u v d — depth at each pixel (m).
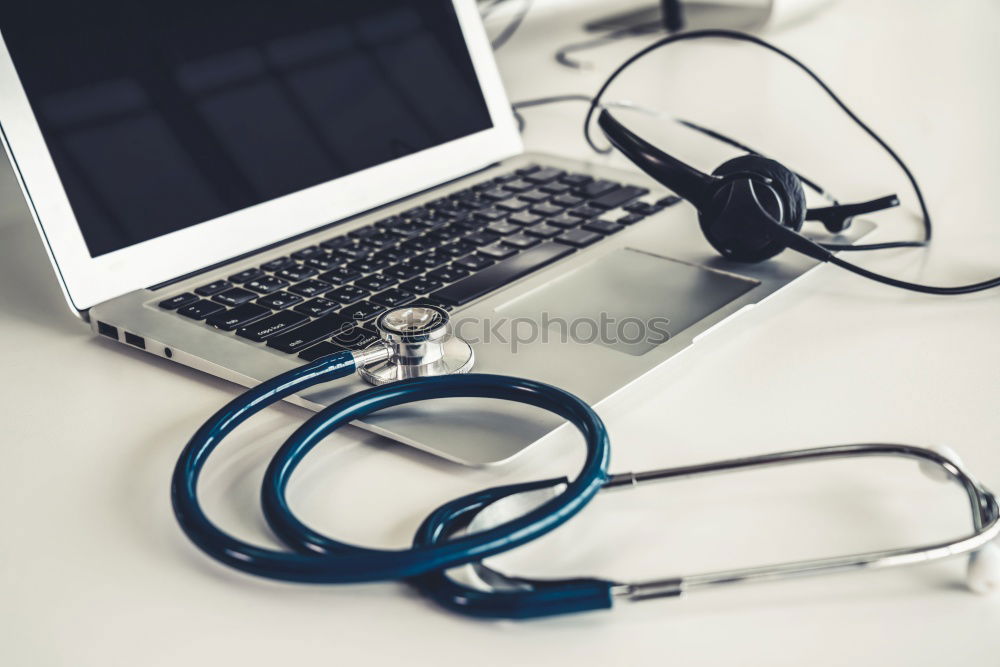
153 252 0.66
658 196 0.82
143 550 0.42
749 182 0.65
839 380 0.54
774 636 0.35
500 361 0.55
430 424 0.49
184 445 0.50
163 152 0.69
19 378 0.57
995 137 0.96
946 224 0.76
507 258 0.70
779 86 1.17
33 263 0.75
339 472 0.47
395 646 0.36
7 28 0.63
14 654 0.36
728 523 0.42
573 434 0.49
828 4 1.59
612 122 0.73
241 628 0.37
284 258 0.71
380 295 0.64
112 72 0.67
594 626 0.36
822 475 0.45
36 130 0.62
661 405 0.52
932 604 0.37
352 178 0.79
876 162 0.90
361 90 0.82
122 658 0.35
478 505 0.42
